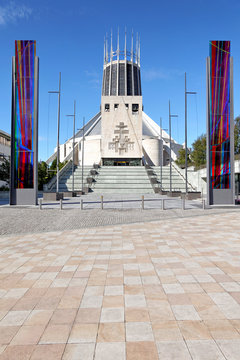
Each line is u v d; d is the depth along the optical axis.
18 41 21.30
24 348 3.12
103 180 47.88
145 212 16.44
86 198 29.80
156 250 7.60
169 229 10.89
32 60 21.34
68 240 9.09
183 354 2.98
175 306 4.14
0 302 4.36
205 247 7.83
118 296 4.54
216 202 20.84
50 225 12.12
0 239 9.39
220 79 20.81
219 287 4.87
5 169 38.75
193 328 3.51
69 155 85.12
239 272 5.67
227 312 3.94
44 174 46.62
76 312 3.98
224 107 20.81
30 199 21.05
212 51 20.83
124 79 135.75
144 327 3.55
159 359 2.90
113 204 22.00
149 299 4.41
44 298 4.49
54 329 3.52
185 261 6.50
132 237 9.45
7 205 21.27
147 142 80.44
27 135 21.22
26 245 8.42
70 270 5.94
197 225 11.76
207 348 3.09
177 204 21.88
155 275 5.55
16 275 5.65
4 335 3.40
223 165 20.81
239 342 3.20
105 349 3.08
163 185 44.00
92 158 81.19
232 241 8.57
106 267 6.13
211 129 20.81
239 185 32.28
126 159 64.12
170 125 33.41
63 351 3.05
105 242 8.72
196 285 4.98
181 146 101.25
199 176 39.62
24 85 21.30
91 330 3.49
